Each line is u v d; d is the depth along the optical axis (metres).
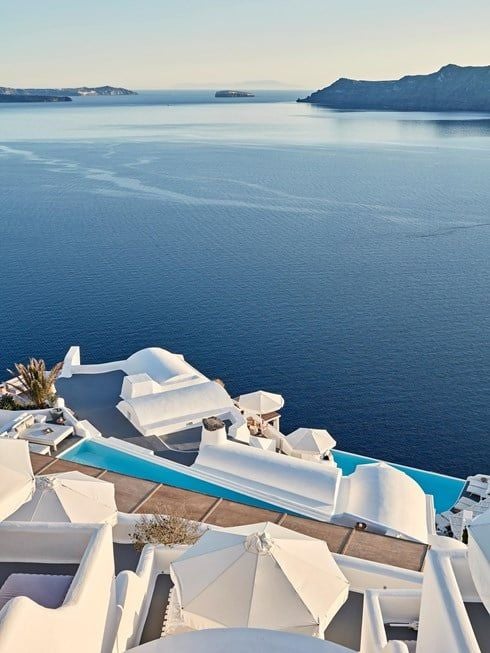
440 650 8.63
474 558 8.64
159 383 35.84
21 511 17.59
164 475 26.84
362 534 20.53
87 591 9.58
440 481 33.19
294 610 13.16
